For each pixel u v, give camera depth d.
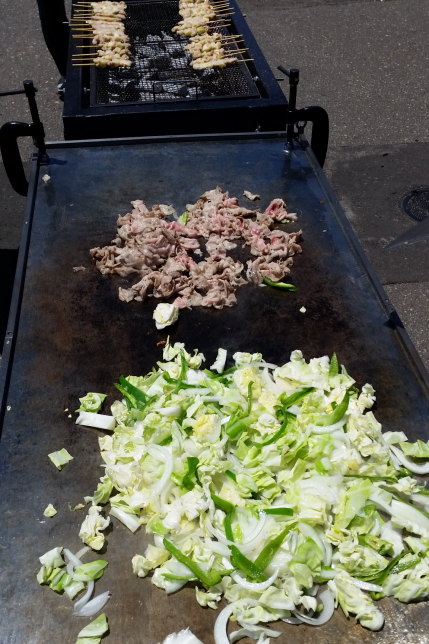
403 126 2.53
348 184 2.24
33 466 1.08
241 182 1.58
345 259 1.40
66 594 0.95
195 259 1.41
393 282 1.91
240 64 1.92
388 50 2.98
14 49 2.96
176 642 0.89
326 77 2.80
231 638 0.90
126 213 1.50
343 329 1.28
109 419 1.11
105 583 0.96
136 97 1.78
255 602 0.93
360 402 1.10
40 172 1.59
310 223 1.48
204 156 1.65
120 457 1.04
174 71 1.90
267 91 1.78
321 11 3.29
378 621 0.91
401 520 1.00
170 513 0.99
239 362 1.20
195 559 0.95
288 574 0.94
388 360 1.23
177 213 1.50
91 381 1.19
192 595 0.95
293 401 1.10
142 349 1.24
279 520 0.98
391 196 2.19
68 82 1.83
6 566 0.98
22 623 0.92
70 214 1.49
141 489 1.03
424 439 1.11
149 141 1.68
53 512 1.02
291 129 1.69
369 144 2.43
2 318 1.80
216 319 1.29
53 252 1.41
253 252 1.41
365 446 1.04
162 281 1.32
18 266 1.36
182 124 1.71
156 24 2.17
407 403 1.16
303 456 1.04
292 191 1.56
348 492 1.00
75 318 1.29
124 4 2.26
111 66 1.90
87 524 0.99
